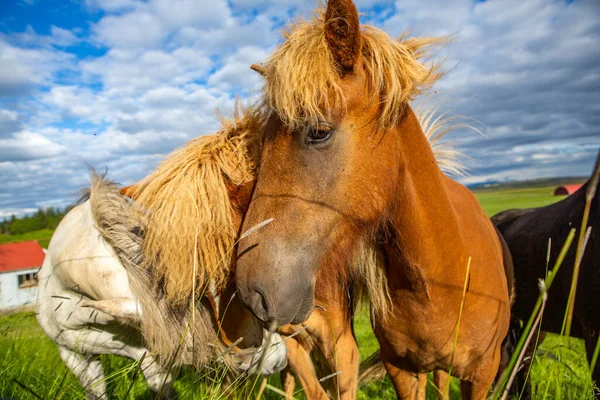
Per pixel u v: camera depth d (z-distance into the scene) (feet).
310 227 5.03
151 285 7.36
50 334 8.96
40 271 9.14
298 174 5.05
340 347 7.33
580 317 8.18
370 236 5.95
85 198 9.95
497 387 4.25
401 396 7.66
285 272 4.85
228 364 7.20
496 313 6.72
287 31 5.94
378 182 5.38
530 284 10.37
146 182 7.09
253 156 6.89
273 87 5.11
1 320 9.53
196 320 7.25
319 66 4.95
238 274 5.08
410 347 6.86
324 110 4.95
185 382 9.18
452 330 6.46
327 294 6.52
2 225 118.42
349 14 4.98
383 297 6.75
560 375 6.16
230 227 6.80
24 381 8.44
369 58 5.33
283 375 10.57
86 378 8.59
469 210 7.28
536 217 10.84
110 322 8.03
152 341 7.38
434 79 5.52
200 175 6.70
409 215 5.89
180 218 6.55
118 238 7.67
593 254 7.76
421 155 5.95
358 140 5.18
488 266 6.78
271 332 4.58
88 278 7.80
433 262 6.09
